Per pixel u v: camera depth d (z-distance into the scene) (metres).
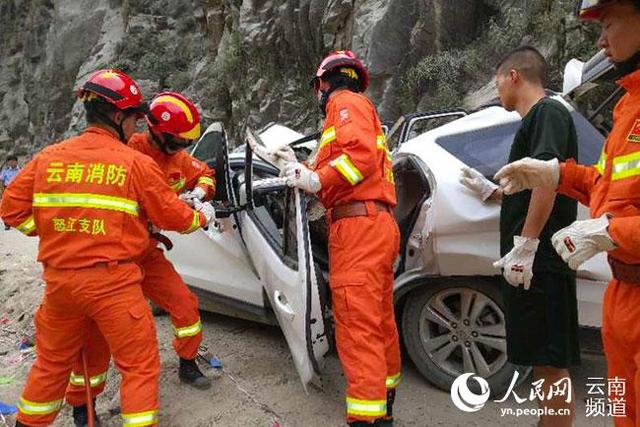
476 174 3.19
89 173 2.76
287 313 3.21
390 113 10.26
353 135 2.80
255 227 3.62
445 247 3.27
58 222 2.75
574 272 2.61
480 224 3.18
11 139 23.75
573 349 2.65
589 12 1.98
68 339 2.90
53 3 22.70
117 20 20.09
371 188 2.95
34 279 6.10
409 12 10.20
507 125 3.56
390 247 2.94
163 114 3.34
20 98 24.02
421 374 3.66
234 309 4.43
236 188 4.25
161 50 17.92
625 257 1.96
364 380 2.75
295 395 3.59
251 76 13.18
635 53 1.92
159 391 3.71
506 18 9.36
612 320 2.05
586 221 1.94
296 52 12.34
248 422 3.32
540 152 2.49
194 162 3.77
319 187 2.83
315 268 3.07
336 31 11.43
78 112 18.64
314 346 2.94
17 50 24.89
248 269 4.20
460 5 9.97
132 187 2.82
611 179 1.99
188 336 3.63
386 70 10.26
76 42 20.62
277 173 4.66
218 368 3.95
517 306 2.67
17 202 2.84
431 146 3.62
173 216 2.93
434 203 3.31
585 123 3.42
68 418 3.49
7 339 4.85
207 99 14.77
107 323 2.81
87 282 2.75
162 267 3.62
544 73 2.81
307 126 12.12
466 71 9.34
